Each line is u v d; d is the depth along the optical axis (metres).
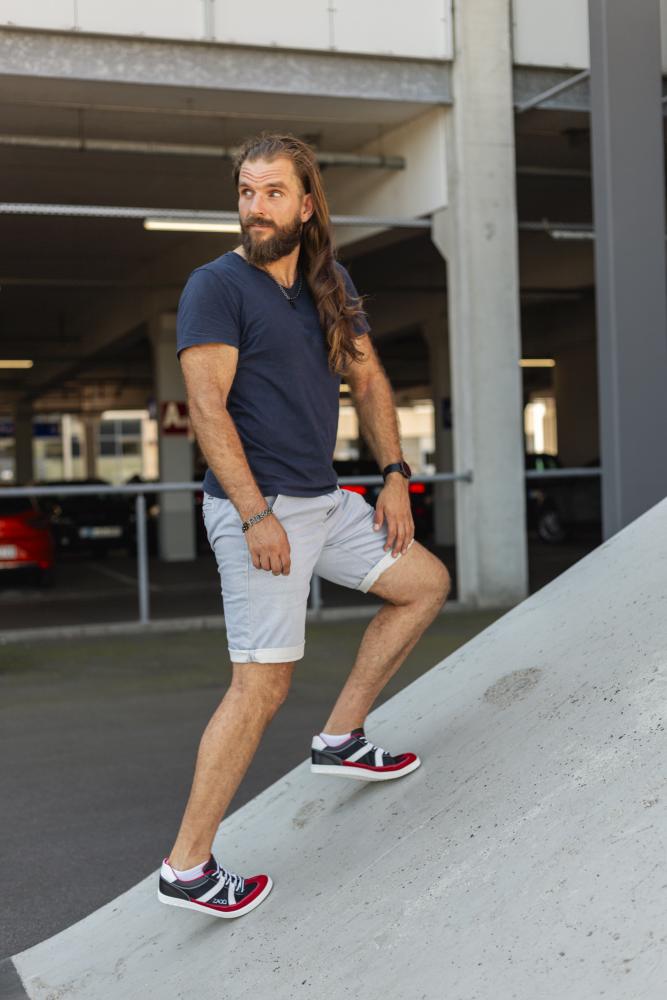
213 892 2.83
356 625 10.06
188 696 7.16
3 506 14.19
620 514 6.74
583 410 25.17
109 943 3.13
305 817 3.31
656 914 2.15
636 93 6.84
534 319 24.55
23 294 21.55
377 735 3.55
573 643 3.39
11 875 4.07
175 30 9.30
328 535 2.98
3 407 42.44
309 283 2.89
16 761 5.64
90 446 62.53
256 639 2.78
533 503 19.42
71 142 10.42
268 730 6.09
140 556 10.26
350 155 11.02
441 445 20.62
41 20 8.97
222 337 2.73
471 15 10.31
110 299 21.50
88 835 4.49
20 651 9.11
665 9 7.95
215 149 10.87
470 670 3.66
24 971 3.15
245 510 2.72
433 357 20.89
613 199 6.79
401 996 2.33
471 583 10.76
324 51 9.81
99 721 6.50
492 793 2.83
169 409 18.77
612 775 2.61
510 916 2.37
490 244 10.60
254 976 2.64
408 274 18.97
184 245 16.88
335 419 2.95
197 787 2.79
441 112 10.54
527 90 10.64
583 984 2.11
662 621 3.19
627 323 6.79
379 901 2.66
